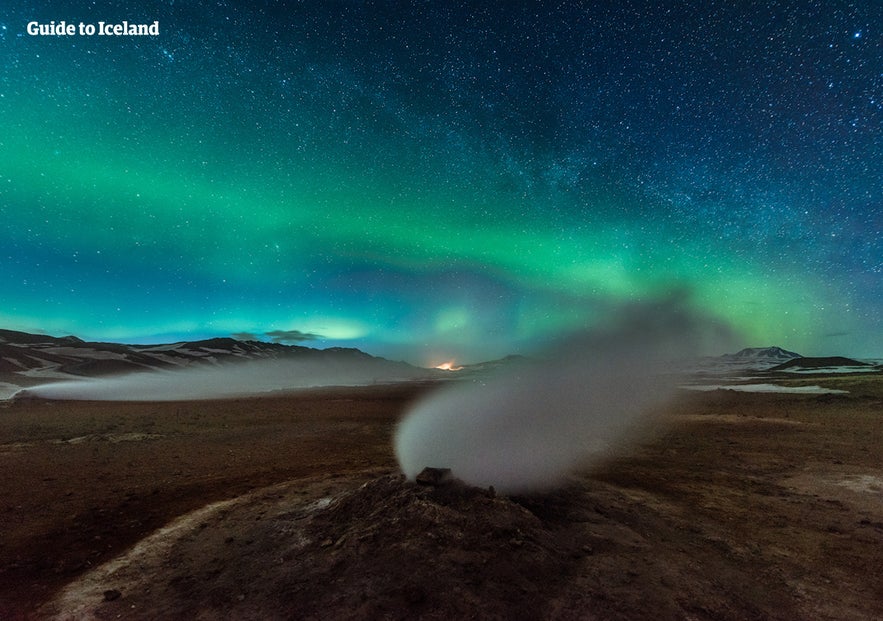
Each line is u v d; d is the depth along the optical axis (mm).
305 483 8844
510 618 3928
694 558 5270
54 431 16562
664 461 10805
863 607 4238
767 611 4164
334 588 4461
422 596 4195
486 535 5215
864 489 8141
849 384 31641
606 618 3955
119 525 6668
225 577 4922
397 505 5957
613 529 6094
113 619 4180
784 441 13141
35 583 4922
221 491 8422
